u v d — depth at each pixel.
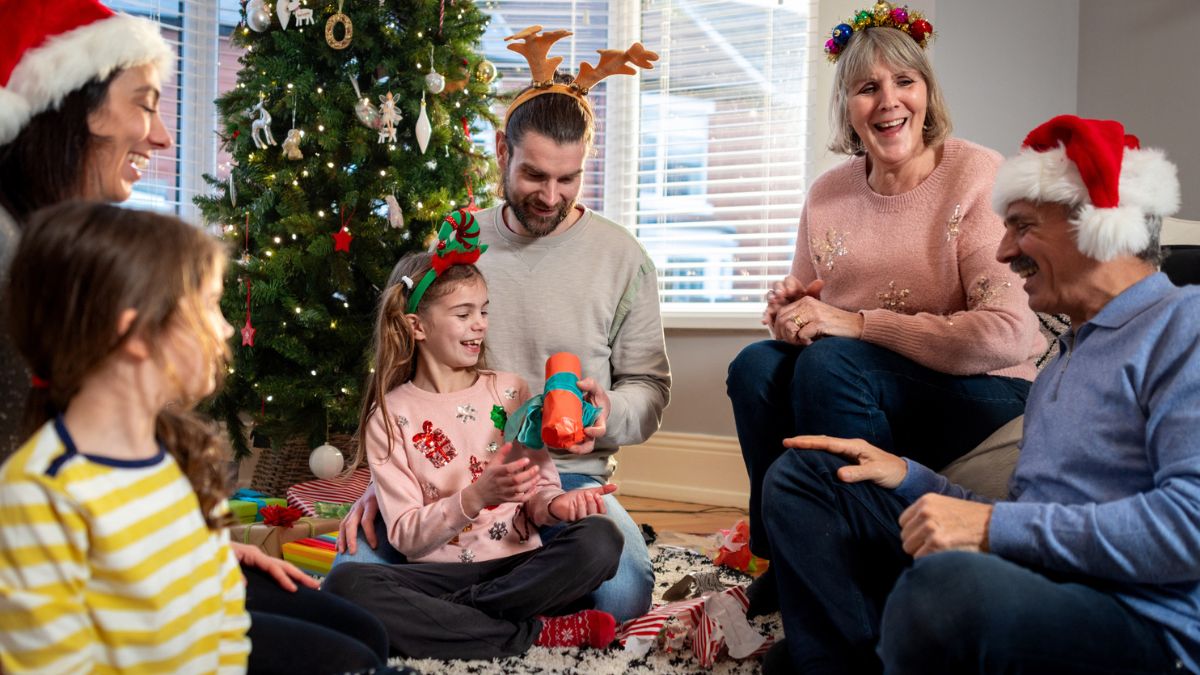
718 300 3.79
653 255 3.87
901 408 1.96
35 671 1.01
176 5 3.92
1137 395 1.26
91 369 1.04
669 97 3.83
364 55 3.11
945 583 1.19
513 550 1.93
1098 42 3.16
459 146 3.24
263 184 3.08
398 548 1.87
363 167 3.11
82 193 1.33
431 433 1.94
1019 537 1.24
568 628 1.88
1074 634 1.18
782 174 3.68
